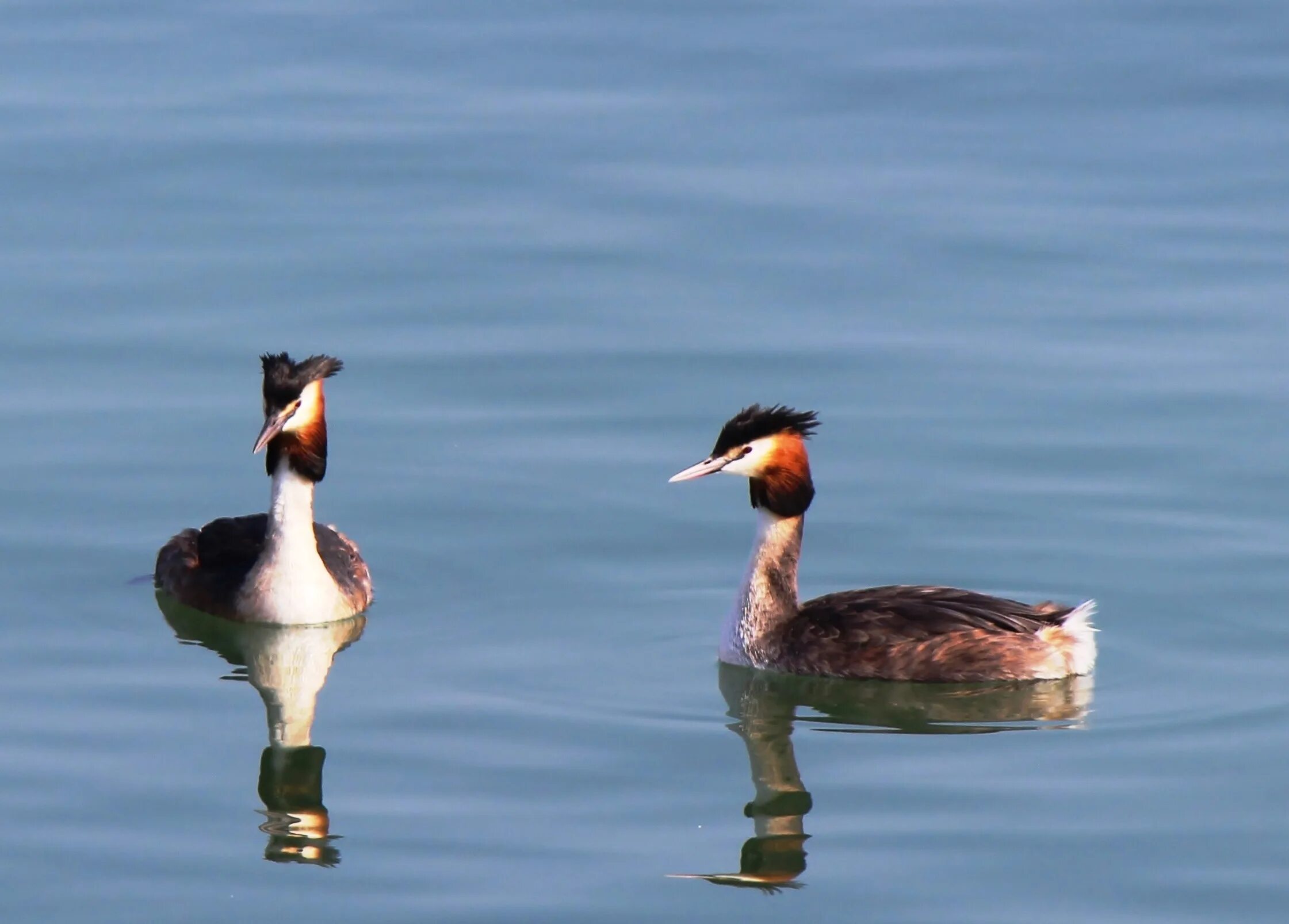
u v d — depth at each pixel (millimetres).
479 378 20172
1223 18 28047
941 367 20266
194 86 26172
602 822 13109
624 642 16016
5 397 19734
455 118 25438
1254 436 18875
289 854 12680
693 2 29000
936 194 23750
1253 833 12797
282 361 16578
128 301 21438
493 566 17203
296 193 23625
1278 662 15297
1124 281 21891
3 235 22719
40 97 25734
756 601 15664
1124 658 15484
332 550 17109
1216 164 24391
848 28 28062
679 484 18438
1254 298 21453
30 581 17047
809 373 20172
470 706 14875
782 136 25125
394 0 29047
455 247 22562
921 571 16953
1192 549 17094
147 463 18812
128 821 13109
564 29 28125
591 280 21953
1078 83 26438
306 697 15086
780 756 14055
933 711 14797
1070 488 18125
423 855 12680
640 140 24938
